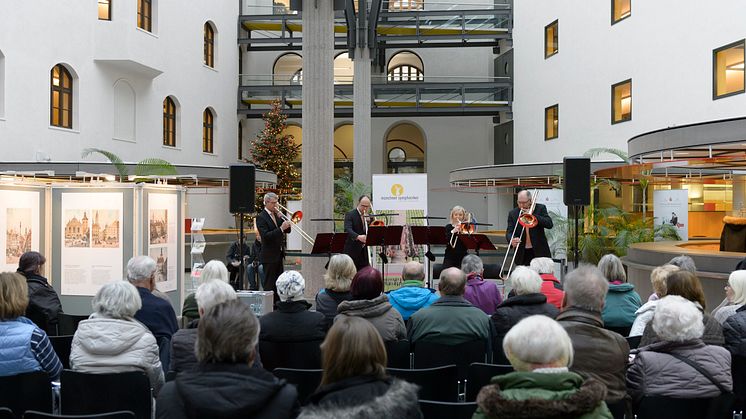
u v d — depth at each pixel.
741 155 10.73
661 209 17.16
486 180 19.73
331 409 2.37
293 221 10.71
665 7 19.30
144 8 22.48
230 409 2.46
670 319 3.80
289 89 29.83
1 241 9.23
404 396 2.44
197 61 26.06
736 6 16.70
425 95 28.91
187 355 4.24
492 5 29.50
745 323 4.53
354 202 22.95
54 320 6.55
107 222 9.78
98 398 4.23
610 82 21.95
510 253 14.69
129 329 4.34
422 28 28.75
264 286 10.38
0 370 4.23
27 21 18.09
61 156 19.23
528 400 2.34
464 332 5.08
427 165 32.56
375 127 32.94
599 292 3.80
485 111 29.02
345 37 30.27
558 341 2.58
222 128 28.44
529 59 27.14
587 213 17.11
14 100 17.67
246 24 30.16
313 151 13.58
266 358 4.94
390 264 14.20
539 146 26.41
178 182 19.03
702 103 17.88
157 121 23.55
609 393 3.61
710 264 9.76
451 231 11.20
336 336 2.61
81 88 20.09
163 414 2.61
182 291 10.91
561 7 24.69
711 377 3.71
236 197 9.93
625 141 21.27
